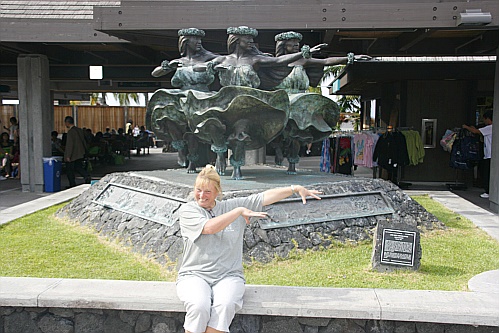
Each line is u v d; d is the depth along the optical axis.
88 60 14.13
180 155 8.36
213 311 3.21
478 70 12.45
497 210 8.54
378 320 3.49
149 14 8.35
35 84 11.09
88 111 31.97
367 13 7.95
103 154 18.92
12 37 9.47
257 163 11.62
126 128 29.95
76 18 9.56
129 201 6.93
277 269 5.07
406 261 4.94
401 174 13.08
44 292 3.67
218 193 3.52
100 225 6.85
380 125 15.63
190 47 7.57
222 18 8.24
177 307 3.54
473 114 12.84
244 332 3.57
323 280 4.68
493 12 7.59
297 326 3.54
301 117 7.43
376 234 5.00
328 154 13.92
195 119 6.89
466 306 3.44
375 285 4.52
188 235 3.39
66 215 7.79
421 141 12.35
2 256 5.65
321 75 8.14
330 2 8.68
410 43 9.92
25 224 7.34
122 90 20.62
